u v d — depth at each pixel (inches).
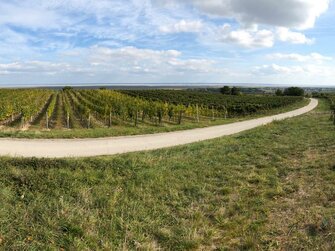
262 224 248.8
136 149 579.8
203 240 232.7
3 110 1086.4
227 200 306.0
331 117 1085.1
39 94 2517.2
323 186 321.4
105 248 220.7
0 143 554.6
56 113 1473.9
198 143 637.9
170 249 225.3
